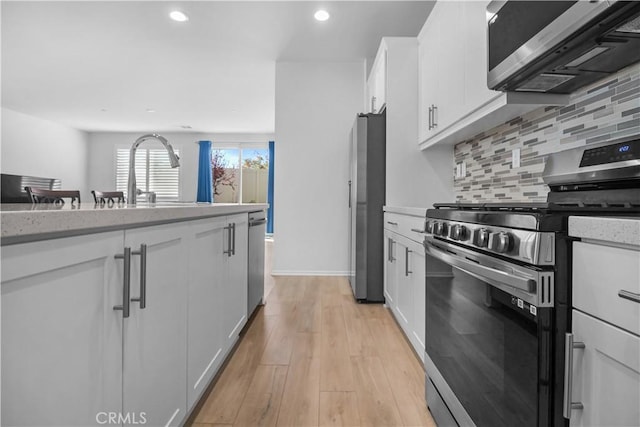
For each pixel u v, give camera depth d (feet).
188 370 4.30
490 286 3.26
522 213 2.80
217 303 5.52
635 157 3.06
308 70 14.28
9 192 8.73
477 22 5.88
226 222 6.03
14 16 10.83
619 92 4.12
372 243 10.44
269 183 28.02
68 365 2.23
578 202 3.68
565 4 3.41
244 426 4.55
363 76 14.24
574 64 4.02
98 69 15.20
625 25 3.21
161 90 18.20
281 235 14.32
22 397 1.89
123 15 10.84
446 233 4.34
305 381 5.73
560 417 2.46
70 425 2.24
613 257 2.04
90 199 29.07
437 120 8.05
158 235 3.45
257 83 17.04
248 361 6.46
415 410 4.95
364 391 5.44
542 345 2.49
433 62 8.33
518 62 4.19
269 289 11.96
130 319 2.95
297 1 10.17
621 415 1.98
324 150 14.28
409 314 6.84
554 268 2.50
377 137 10.48
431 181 9.73
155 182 29.01
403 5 10.34
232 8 10.49
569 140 4.93
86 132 28.84
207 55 13.74
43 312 2.03
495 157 7.04
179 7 10.45
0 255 1.73
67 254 2.19
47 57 13.92
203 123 25.81
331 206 14.32
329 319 8.86
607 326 2.07
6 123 22.04
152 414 3.35
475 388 3.55
